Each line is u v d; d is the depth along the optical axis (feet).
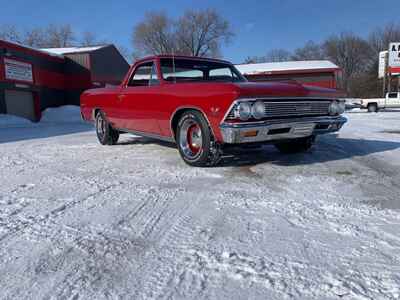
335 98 13.37
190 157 13.35
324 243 6.59
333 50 178.70
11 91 59.47
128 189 10.41
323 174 12.01
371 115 60.85
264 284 5.31
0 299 5.06
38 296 5.12
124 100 16.90
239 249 6.42
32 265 5.98
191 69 15.89
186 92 12.68
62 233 7.25
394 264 5.79
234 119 11.00
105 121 19.63
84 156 16.46
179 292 5.16
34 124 51.34
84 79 77.92
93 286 5.35
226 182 11.05
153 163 14.30
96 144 20.97
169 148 18.42
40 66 68.03
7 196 9.86
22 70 61.62
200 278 5.51
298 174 12.05
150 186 10.72
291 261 5.95
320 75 82.74
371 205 8.67
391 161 14.30
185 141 13.61
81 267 5.90
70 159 15.71
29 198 9.65
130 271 5.76
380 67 105.60
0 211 8.60
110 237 7.04
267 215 8.08
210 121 11.83
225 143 11.96
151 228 7.47
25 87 62.39
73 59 77.66
